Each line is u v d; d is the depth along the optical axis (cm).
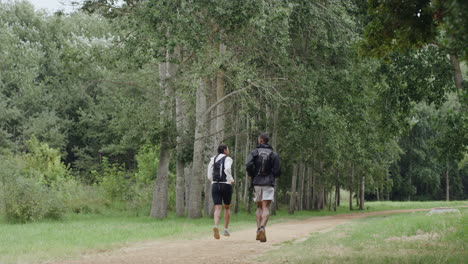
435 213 2223
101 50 2656
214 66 2070
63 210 2344
